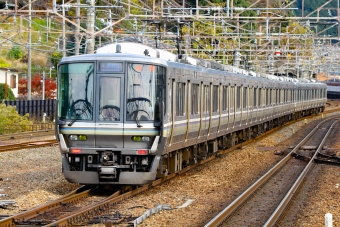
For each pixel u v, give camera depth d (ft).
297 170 149.59
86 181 105.19
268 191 114.83
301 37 233.55
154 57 107.86
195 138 139.74
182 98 125.29
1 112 252.21
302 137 257.14
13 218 76.84
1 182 114.11
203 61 161.79
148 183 106.63
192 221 82.79
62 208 89.76
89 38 165.07
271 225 79.66
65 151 105.40
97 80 104.37
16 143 200.85
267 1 178.29
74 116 104.63
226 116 172.35
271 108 267.39
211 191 111.96
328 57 387.34
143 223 79.87
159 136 105.70
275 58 381.40
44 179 119.34
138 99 104.47
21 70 393.91
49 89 379.35
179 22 166.40
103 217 81.30
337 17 179.22
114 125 103.45
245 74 220.02
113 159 104.42
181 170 137.08
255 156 179.01
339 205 98.22
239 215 90.07
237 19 203.51
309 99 407.03
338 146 213.66
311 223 83.51
